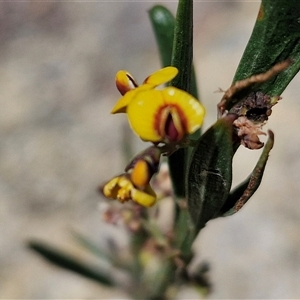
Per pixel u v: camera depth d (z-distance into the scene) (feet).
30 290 0.74
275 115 0.79
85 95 0.91
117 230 0.75
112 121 0.86
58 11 1.08
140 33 0.98
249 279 0.69
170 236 0.38
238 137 0.25
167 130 0.24
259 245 0.71
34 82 0.95
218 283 0.69
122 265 0.48
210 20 0.95
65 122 0.87
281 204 0.73
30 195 0.81
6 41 1.05
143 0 1.04
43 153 0.84
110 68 0.94
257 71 0.25
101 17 1.04
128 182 0.25
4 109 0.91
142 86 0.24
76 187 0.80
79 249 0.75
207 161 0.25
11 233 0.78
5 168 0.84
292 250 0.70
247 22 0.93
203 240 0.72
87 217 0.78
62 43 1.01
